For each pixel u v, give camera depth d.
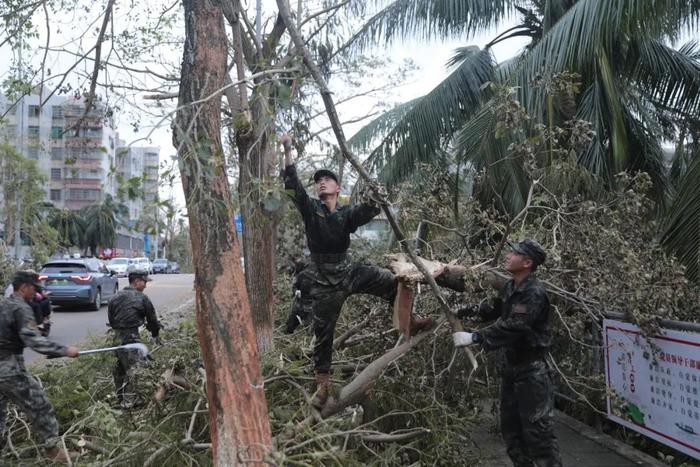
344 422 4.06
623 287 4.45
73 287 16.41
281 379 4.63
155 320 6.66
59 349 4.62
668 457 4.90
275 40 5.94
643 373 4.50
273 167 4.55
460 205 6.42
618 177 5.27
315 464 3.51
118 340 6.41
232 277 2.92
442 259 5.40
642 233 4.99
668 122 10.95
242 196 3.59
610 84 6.75
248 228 5.31
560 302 5.02
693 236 4.95
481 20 8.60
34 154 19.86
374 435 4.14
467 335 3.63
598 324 5.04
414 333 4.31
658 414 4.32
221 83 3.07
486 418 5.53
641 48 8.07
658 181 8.83
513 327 3.51
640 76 8.84
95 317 15.51
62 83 4.92
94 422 4.11
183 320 9.01
